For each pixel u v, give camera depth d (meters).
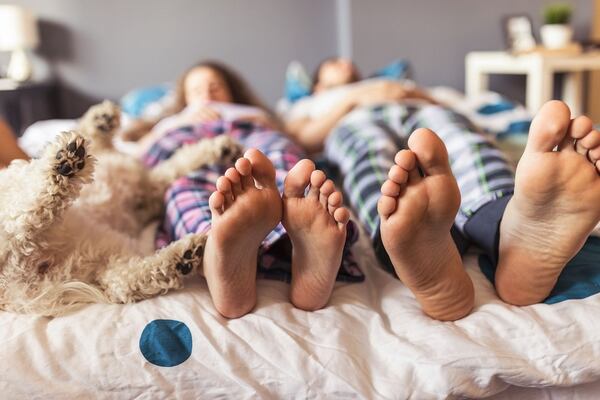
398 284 0.79
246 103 1.88
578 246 0.65
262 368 0.66
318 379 0.65
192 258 0.73
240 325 0.70
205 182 1.02
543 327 0.67
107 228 0.83
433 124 1.18
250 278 0.69
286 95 2.51
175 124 1.57
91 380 0.64
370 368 0.67
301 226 0.66
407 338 0.69
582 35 2.66
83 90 2.80
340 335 0.69
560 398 0.68
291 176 0.65
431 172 0.62
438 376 0.64
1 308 0.71
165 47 2.74
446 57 2.62
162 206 1.06
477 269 0.80
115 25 2.73
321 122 1.65
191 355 0.67
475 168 0.92
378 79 2.25
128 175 1.00
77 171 0.66
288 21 2.71
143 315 0.70
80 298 0.72
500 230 0.72
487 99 2.06
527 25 2.53
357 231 0.83
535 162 0.61
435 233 0.64
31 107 2.70
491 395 0.66
